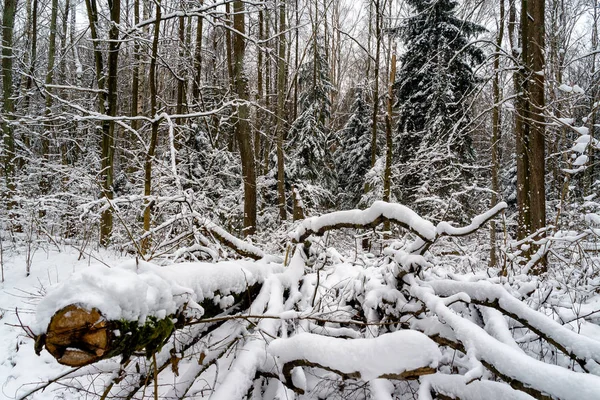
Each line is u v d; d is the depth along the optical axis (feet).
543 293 9.90
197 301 6.14
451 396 6.51
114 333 4.01
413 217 8.05
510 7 30.60
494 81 32.81
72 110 27.86
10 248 20.52
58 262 19.10
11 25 29.94
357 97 54.85
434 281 8.61
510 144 56.18
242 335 7.61
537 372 4.99
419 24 40.75
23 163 35.04
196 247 11.09
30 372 11.73
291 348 6.54
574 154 15.35
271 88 53.11
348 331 9.20
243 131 28.19
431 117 39.34
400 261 8.48
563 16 35.37
